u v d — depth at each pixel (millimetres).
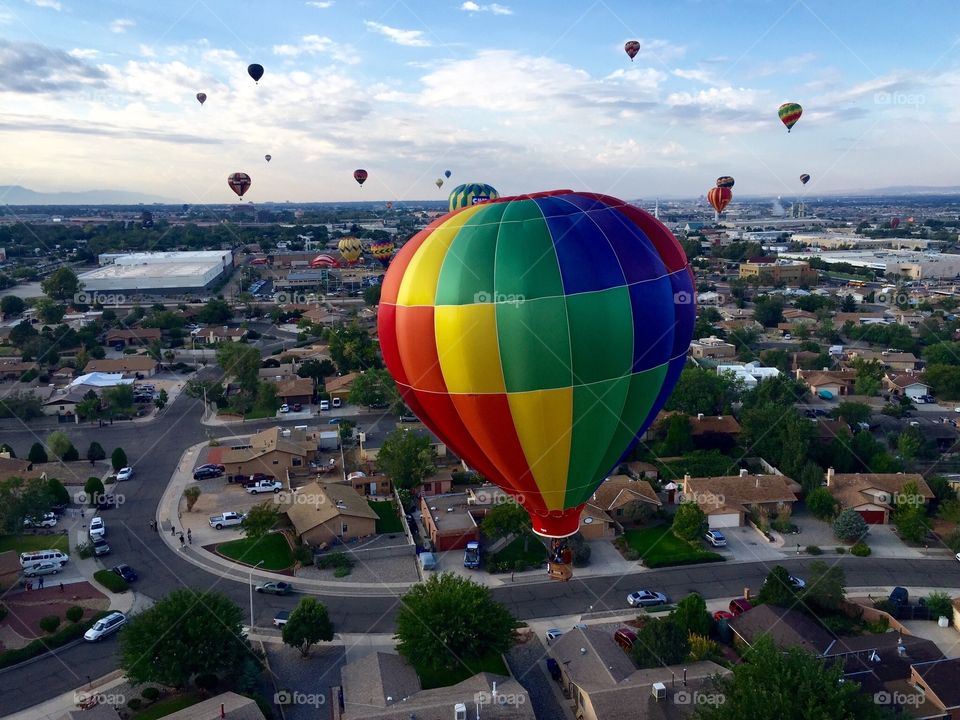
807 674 29609
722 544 52781
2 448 71562
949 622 42875
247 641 39250
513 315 26906
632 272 28047
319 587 47688
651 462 67438
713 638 40938
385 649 40906
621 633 40250
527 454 29234
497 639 37250
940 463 66688
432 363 28578
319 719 34906
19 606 45125
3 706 36031
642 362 28672
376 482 63094
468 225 28938
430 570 49781
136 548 53000
